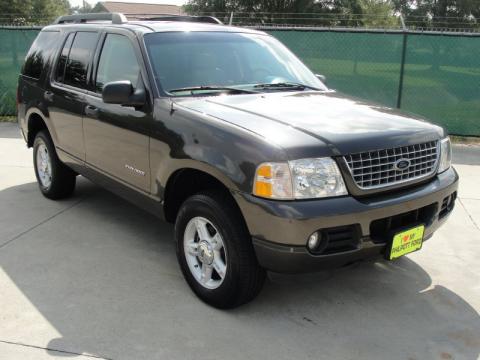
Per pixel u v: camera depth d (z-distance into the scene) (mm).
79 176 6777
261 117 3400
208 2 36594
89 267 4117
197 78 4102
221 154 3195
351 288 3871
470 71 9414
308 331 3287
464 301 3725
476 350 3135
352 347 3131
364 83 9875
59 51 5359
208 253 3469
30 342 3088
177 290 3768
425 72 9594
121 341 3121
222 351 3049
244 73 4379
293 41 9984
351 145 3094
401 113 3883
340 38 9797
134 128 3994
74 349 3027
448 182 3645
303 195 2963
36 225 5012
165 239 4723
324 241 3004
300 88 4430
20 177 6746
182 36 4395
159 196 3840
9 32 10891
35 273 3994
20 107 6020
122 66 4332
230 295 3338
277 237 2943
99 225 5039
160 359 2957
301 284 3910
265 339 3184
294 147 2986
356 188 3086
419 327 3371
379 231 3242
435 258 4441
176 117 3602
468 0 37500
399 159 3283
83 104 4699
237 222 3199
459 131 9695
